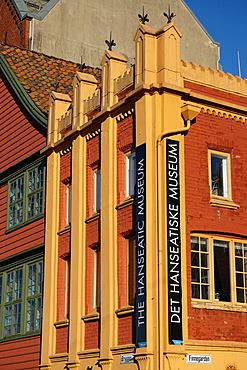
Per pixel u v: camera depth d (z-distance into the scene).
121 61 22.64
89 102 23.72
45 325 24.09
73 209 23.47
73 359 21.83
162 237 18.89
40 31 36.16
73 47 37.00
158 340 18.09
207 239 20.31
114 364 19.81
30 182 28.05
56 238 24.66
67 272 24.03
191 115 20.06
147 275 18.72
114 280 20.50
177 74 20.42
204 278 19.91
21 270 27.58
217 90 21.58
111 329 20.16
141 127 20.02
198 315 19.31
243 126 21.78
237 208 20.97
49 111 26.45
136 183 19.84
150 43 20.50
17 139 29.53
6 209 29.48
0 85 31.89
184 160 20.20
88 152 23.41
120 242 20.69
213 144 20.91
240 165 21.44
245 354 19.72
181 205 19.52
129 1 39.19
